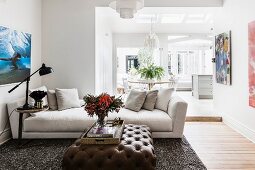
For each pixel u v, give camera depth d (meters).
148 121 3.64
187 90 11.09
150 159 2.33
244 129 3.95
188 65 11.55
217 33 5.41
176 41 9.52
